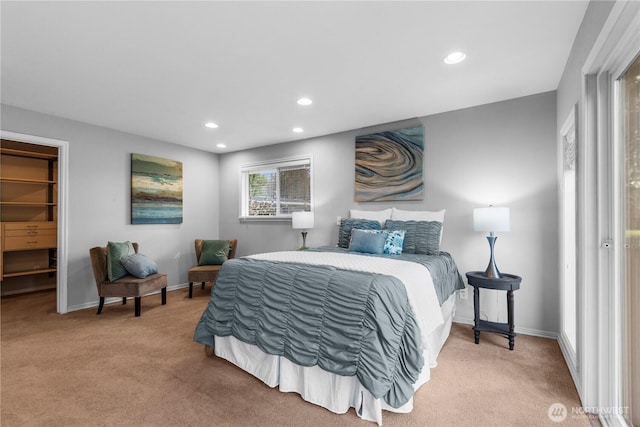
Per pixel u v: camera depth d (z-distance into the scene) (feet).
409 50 7.41
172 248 16.11
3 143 15.31
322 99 10.43
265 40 6.99
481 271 10.55
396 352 5.77
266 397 6.49
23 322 11.16
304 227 13.75
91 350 8.78
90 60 7.84
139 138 14.70
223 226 18.30
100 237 13.33
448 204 11.44
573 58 7.14
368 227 11.75
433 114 11.82
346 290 6.32
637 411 4.96
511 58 7.79
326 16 6.14
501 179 10.55
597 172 5.88
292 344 6.53
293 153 15.57
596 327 5.90
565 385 6.92
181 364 7.94
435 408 6.10
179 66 8.17
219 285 8.18
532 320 10.00
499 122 10.60
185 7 5.86
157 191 15.28
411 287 6.70
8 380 7.15
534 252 10.00
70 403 6.26
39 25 6.39
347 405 5.96
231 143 16.21
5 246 14.82
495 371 7.56
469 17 6.18
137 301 11.84
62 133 12.19
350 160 13.82
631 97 5.06
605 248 5.79
